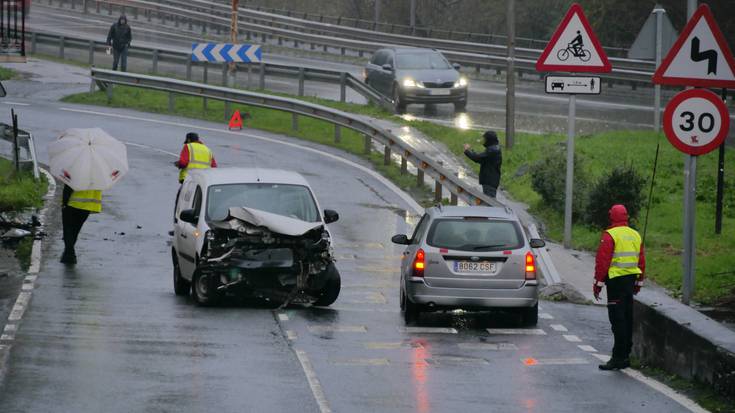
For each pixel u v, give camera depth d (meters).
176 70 133.12
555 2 194.50
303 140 94.00
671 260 52.72
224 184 45.59
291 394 28.77
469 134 91.69
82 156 51.25
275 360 33.34
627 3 166.75
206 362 32.53
